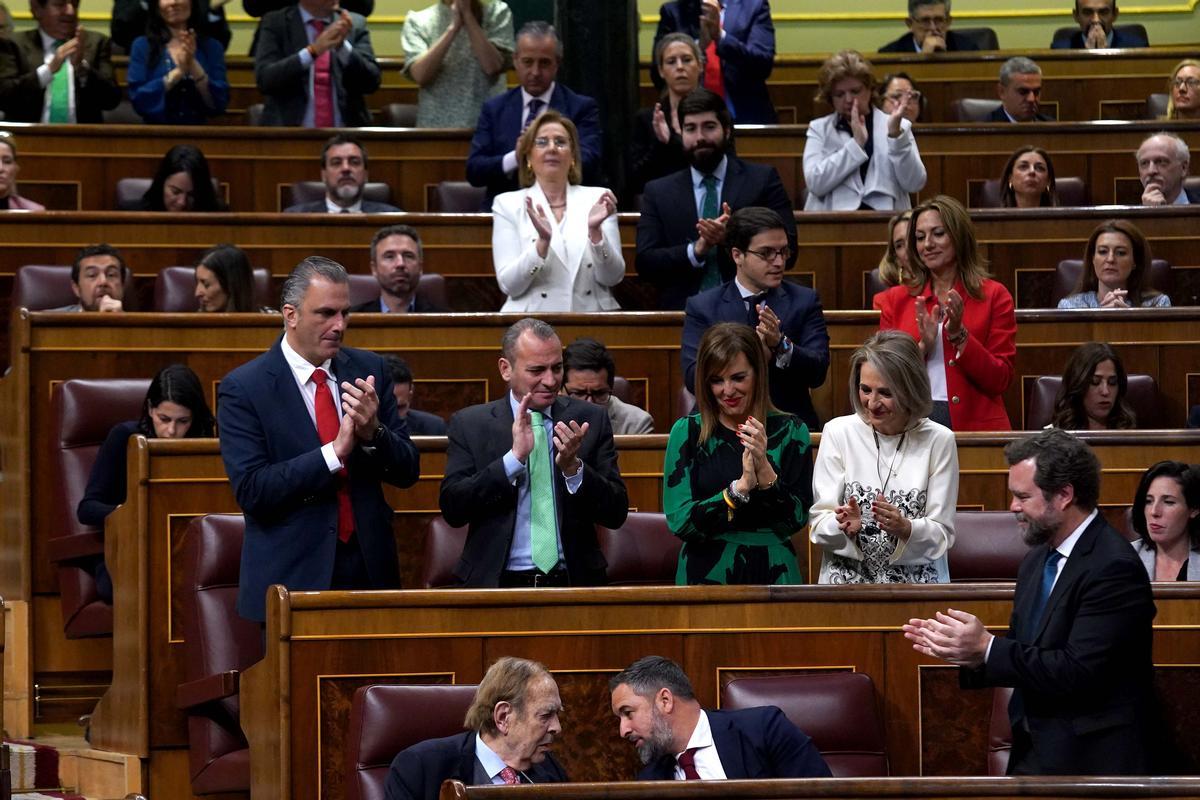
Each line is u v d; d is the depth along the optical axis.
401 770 14.72
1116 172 32.25
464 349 23.91
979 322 21.88
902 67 37.88
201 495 19.19
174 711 18.89
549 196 25.05
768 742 15.06
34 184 31.02
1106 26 39.16
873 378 16.66
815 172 28.95
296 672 16.12
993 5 43.03
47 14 33.62
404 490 20.05
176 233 27.64
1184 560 18.12
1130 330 24.59
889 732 16.83
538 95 29.22
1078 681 13.52
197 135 31.50
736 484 16.23
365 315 23.80
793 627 16.77
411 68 32.91
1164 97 36.34
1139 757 13.68
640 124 30.30
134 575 19.08
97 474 20.80
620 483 17.06
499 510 16.84
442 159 31.97
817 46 42.78
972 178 32.16
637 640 16.66
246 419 16.42
